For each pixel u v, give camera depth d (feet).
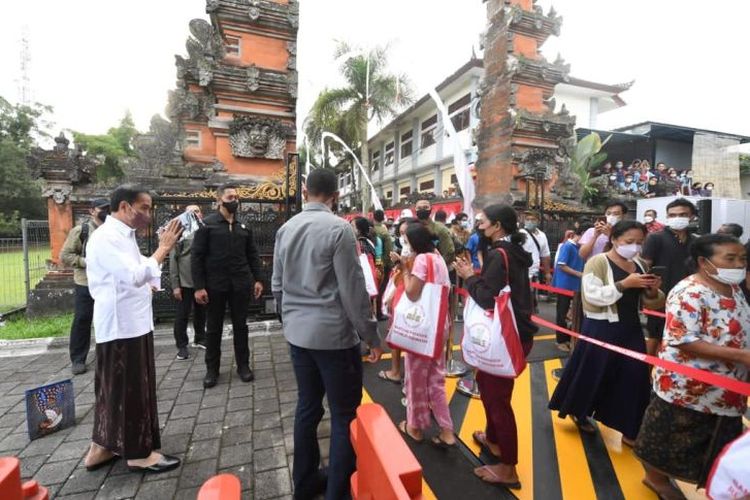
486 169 30.78
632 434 8.50
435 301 8.53
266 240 19.33
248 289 12.81
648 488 7.59
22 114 82.64
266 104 21.54
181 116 21.13
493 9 30.07
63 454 8.72
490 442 8.36
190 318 18.66
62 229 19.63
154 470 8.07
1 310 21.18
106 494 7.48
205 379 12.16
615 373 8.75
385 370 13.66
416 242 8.71
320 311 6.84
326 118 60.54
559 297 15.88
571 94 55.06
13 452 8.79
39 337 16.08
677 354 6.73
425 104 62.95
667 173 49.80
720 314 6.31
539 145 28.76
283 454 8.79
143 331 8.05
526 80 28.71
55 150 19.44
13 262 25.91
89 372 13.32
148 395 8.15
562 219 27.78
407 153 74.90
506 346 7.11
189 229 14.73
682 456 6.70
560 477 7.97
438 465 8.36
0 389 12.02
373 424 4.23
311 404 7.28
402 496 3.17
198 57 21.25
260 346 16.02
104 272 7.63
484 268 7.65
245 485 7.77
